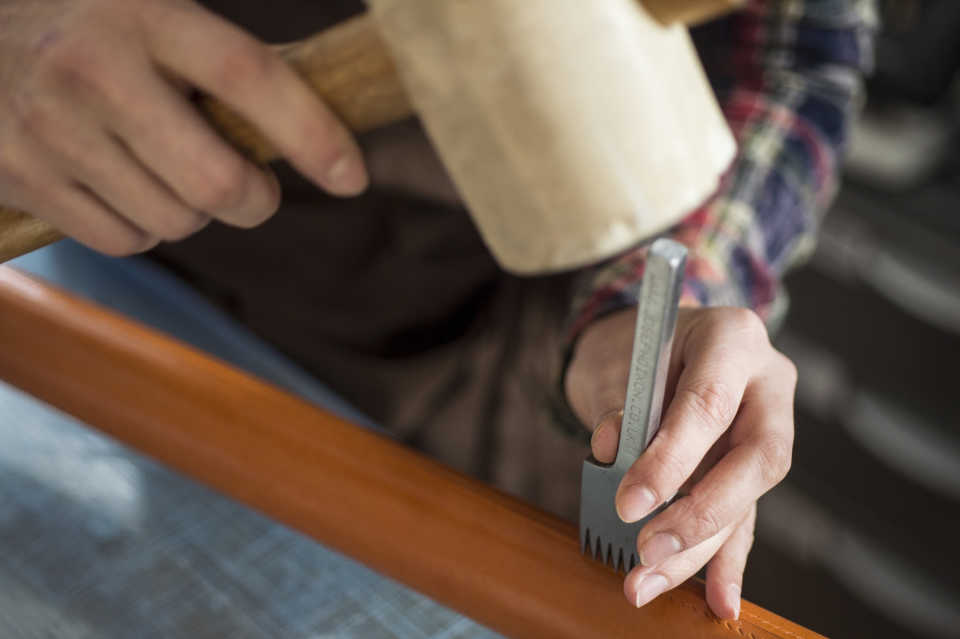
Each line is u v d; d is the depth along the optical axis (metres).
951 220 1.55
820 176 0.86
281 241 0.97
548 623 0.47
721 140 0.46
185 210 0.46
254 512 0.63
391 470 0.53
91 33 0.42
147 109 0.42
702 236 0.77
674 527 0.42
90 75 0.42
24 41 0.43
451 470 0.53
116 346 0.59
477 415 0.98
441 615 0.57
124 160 0.44
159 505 0.63
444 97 0.40
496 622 0.50
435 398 0.99
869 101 1.57
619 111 0.40
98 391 0.59
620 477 0.42
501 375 0.96
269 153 0.47
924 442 1.64
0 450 0.66
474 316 0.96
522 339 0.94
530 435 0.96
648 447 0.42
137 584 0.58
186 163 0.43
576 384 0.64
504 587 0.48
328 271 0.97
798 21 0.86
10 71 0.44
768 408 0.47
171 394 0.57
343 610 0.57
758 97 0.87
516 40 0.39
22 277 0.64
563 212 0.42
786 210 0.83
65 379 0.60
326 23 0.88
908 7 1.44
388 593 0.58
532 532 0.49
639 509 0.40
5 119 0.45
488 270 0.94
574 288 0.89
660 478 0.40
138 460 0.66
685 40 0.45
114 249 0.49
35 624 0.55
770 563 1.79
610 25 0.39
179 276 1.03
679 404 0.44
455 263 0.94
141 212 0.46
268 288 1.00
